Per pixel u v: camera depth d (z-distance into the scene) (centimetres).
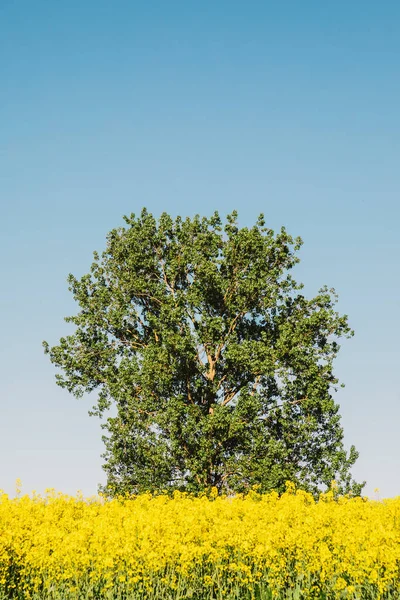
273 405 2798
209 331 2755
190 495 2395
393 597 1105
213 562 1283
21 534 1348
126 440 2664
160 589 1204
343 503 1934
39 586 1246
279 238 2880
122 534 1278
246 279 2827
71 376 2916
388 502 1798
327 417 2778
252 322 2942
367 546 1214
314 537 1306
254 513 1634
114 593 1180
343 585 1115
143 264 2920
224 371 2858
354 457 2698
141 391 2805
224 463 2662
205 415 2705
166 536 1278
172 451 2653
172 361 2697
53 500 1902
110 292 2992
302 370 2752
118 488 2666
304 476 2644
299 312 2894
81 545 1266
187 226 2986
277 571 1230
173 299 2797
